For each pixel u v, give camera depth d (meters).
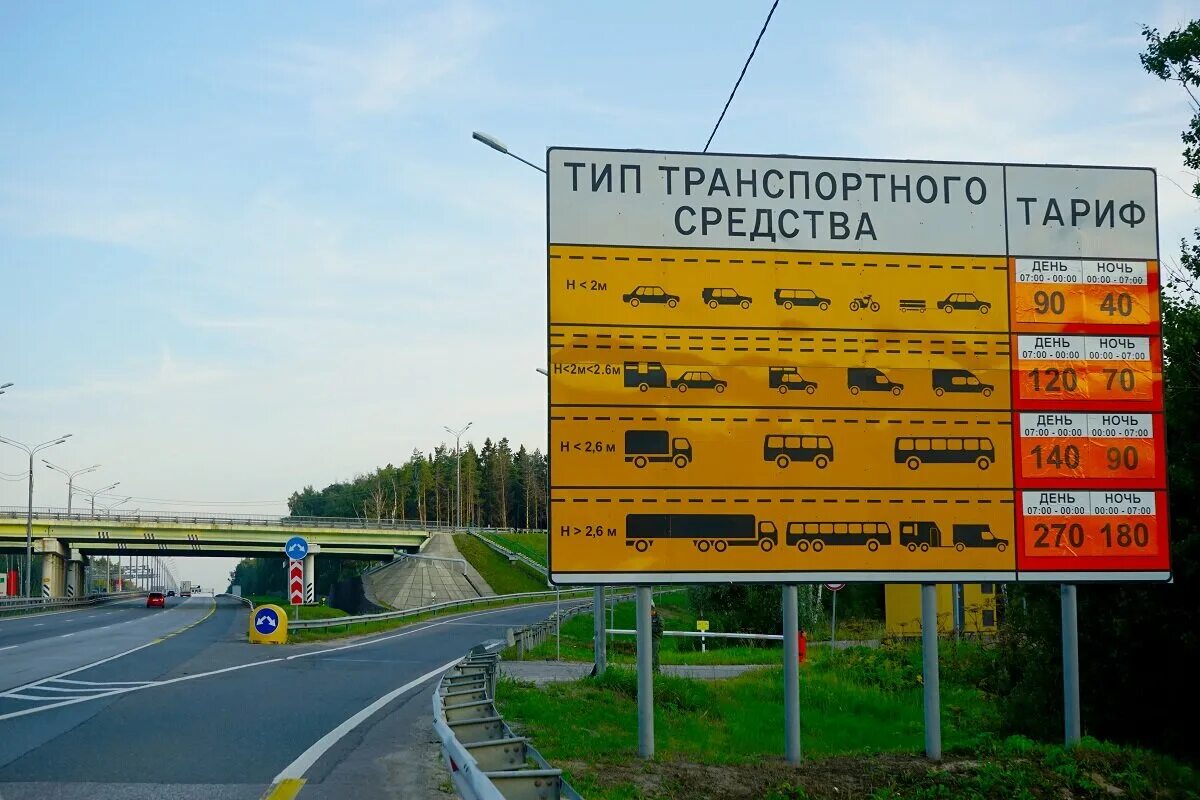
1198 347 15.86
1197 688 14.62
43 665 21.55
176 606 91.44
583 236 12.12
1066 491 12.59
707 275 12.27
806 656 29.58
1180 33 19.81
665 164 12.39
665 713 17.33
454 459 175.00
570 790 6.48
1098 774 12.34
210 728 12.75
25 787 9.09
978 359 12.62
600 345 11.99
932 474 12.38
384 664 23.70
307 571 92.25
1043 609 15.93
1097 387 12.80
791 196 12.55
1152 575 12.59
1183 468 14.89
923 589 12.78
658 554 11.79
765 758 12.73
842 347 12.40
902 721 19.98
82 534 83.00
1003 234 12.87
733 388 12.15
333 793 9.12
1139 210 13.14
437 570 89.12
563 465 11.77
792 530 12.05
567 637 42.91
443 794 9.16
